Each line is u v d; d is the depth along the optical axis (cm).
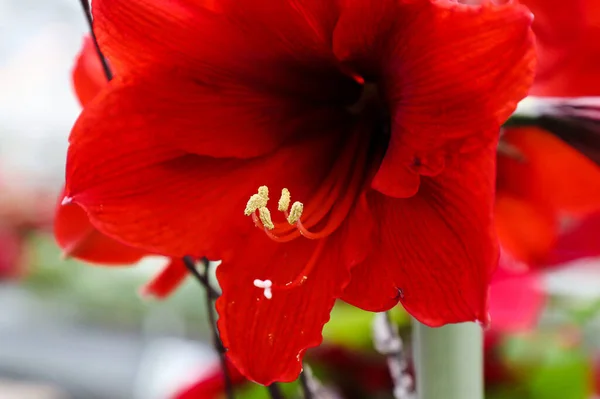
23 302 157
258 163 48
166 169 46
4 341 144
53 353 138
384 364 63
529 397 63
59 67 168
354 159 49
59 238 50
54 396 124
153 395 96
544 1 49
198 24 45
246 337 44
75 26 163
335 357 64
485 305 40
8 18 162
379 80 48
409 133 43
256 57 47
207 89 46
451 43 41
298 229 45
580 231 57
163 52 45
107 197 45
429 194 43
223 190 47
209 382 63
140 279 135
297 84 49
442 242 42
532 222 56
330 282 45
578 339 66
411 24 42
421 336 48
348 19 44
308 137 49
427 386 48
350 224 45
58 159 169
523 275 59
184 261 47
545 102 49
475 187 41
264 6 44
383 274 44
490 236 40
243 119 47
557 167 54
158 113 45
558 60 49
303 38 46
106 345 139
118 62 44
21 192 154
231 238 46
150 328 135
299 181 48
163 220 46
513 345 63
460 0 47
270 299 45
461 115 41
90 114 44
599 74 49
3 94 170
